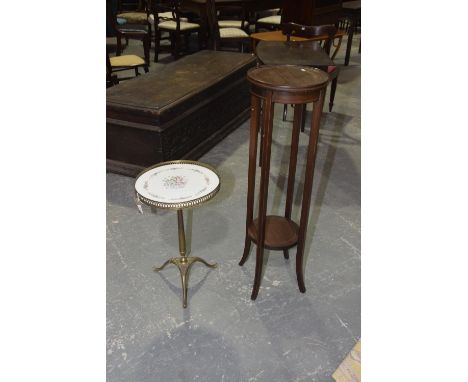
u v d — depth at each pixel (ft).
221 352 6.02
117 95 10.11
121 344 6.12
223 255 8.00
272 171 11.10
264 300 6.95
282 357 5.95
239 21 20.56
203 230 8.72
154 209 9.36
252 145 6.27
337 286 7.25
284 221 7.39
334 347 6.10
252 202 6.93
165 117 9.45
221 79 11.75
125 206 9.45
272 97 5.30
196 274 7.50
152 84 11.01
